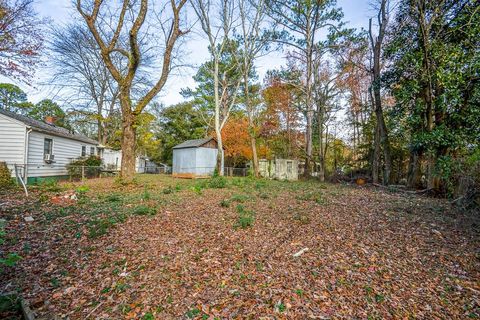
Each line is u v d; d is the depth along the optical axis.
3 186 8.61
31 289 2.87
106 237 4.39
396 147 16.94
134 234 4.56
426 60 10.60
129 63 10.12
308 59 18.22
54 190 8.44
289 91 22.84
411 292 2.95
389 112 13.23
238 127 23.38
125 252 3.82
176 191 9.39
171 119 30.80
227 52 19.69
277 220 5.64
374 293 2.90
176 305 2.61
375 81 13.87
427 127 11.04
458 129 10.29
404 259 3.80
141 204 6.71
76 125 27.47
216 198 8.06
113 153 24.66
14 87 24.30
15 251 3.78
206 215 5.90
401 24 12.34
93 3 10.61
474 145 9.73
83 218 5.32
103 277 3.14
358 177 17.77
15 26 11.86
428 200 8.80
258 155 24.36
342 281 3.13
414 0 10.93
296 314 2.47
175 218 5.58
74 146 16.16
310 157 19.00
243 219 5.20
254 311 2.51
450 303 2.75
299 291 2.87
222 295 2.79
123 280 3.07
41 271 3.26
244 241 4.35
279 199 8.30
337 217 6.05
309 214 6.22
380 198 9.27
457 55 9.66
